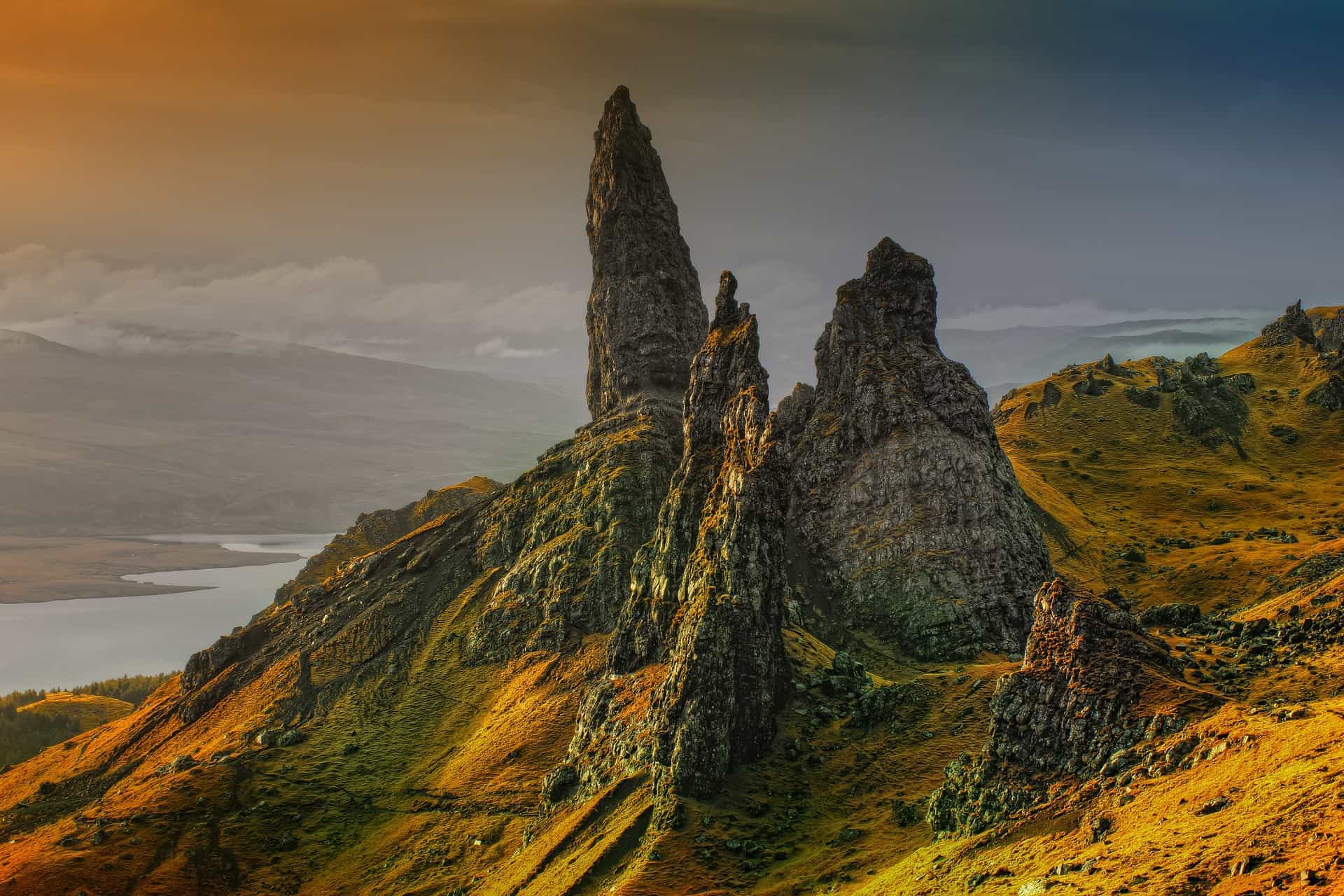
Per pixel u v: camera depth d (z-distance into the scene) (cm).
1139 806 12538
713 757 19550
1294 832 10081
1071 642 15775
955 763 16138
